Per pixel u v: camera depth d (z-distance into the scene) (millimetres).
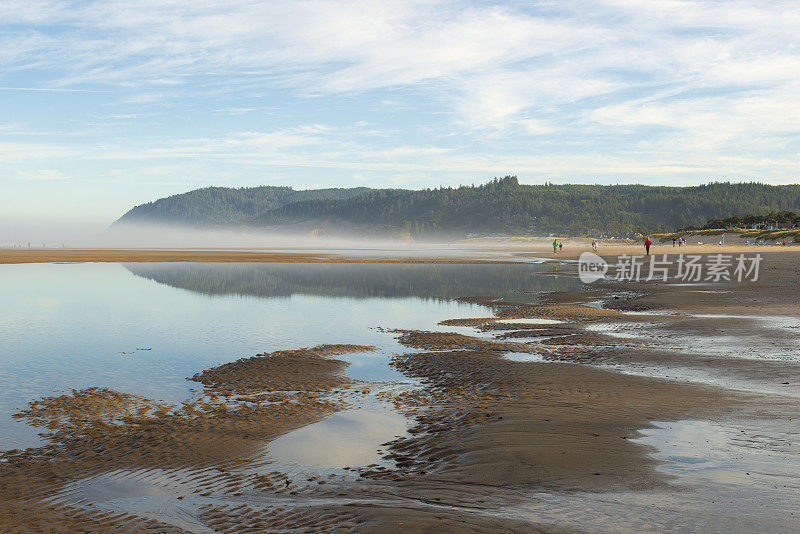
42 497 8094
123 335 23938
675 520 6160
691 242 186500
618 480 7445
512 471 8000
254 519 6965
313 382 15594
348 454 9695
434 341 21750
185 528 6859
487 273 65188
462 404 12602
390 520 6473
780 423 10000
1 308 33438
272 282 53656
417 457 9312
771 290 36344
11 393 14633
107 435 11062
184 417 12289
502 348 19938
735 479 7348
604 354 18031
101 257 106562
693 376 14414
